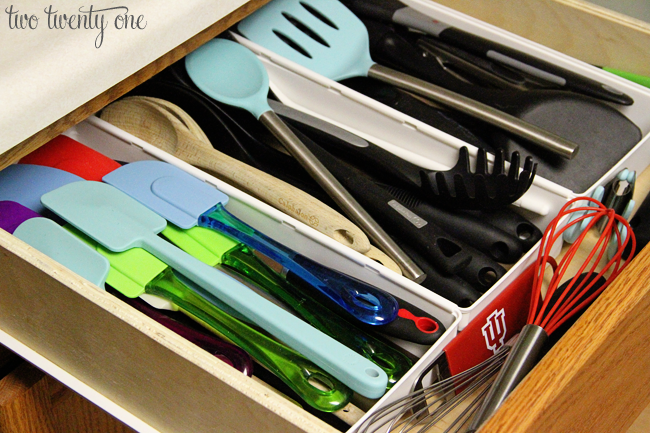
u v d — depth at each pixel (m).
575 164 0.64
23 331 0.54
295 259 0.52
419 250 0.56
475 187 0.57
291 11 0.74
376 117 0.65
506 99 0.70
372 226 0.56
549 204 0.60
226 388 0.40
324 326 0.51
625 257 0.62
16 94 0.45
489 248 0.58
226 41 0.70
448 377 0.50
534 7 0.78
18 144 0.48
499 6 0.80
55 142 0.61
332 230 0.55
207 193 0.57
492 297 0.53
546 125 0.67
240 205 0.57
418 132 0.63
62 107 0.48
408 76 0.70
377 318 0.48
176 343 0.41
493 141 0.67
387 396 0.44
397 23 0.78
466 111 0.67
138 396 0.49
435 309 0.50
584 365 0.40
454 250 0.56
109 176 0.58
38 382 0.57
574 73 0.71
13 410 0.56
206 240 0.55
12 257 0.46
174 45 0.55
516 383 0.46
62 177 0.59
